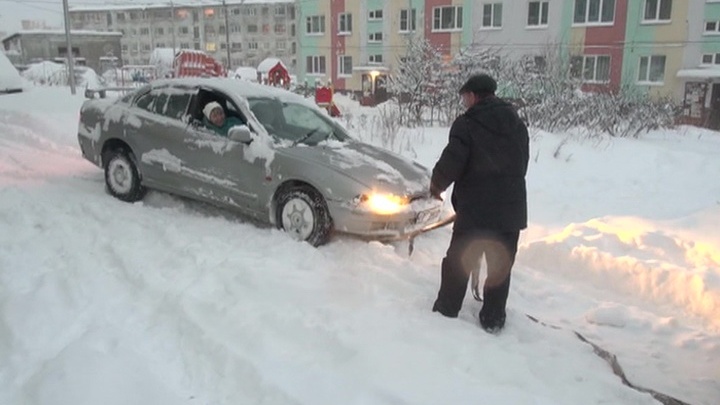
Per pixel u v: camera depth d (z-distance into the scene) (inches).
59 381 110.4
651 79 1130.0
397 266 186.4
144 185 247.9
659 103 631.2
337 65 1518.2
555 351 140.4
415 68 503.5
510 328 153.8
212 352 125.3
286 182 210.7
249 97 235.1
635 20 1114.7
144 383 112.7
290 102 247.0
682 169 382.6
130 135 247.3
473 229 145.3
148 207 243.4
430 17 1326.3
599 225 223.3
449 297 152.1
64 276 160.1
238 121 228.8
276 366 119.3
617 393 122.6
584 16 1160.2
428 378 116.6
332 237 210.4
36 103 521.7
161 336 132.5
